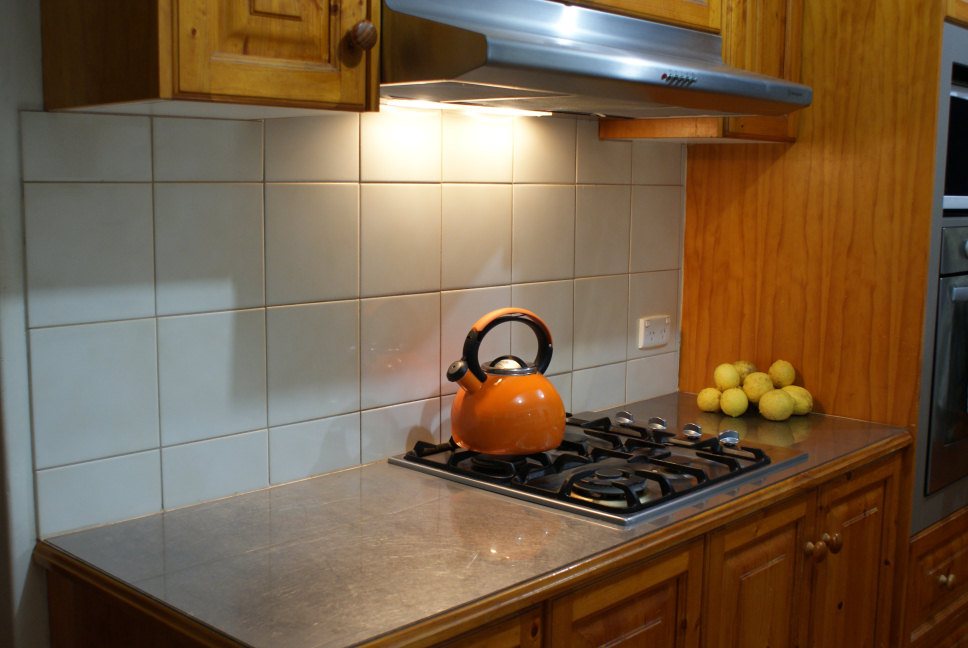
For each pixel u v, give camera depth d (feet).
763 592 5.50
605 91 4.50
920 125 6.49
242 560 4.19
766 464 5.67
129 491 4.66
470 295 6.20
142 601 3.81
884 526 6.76
